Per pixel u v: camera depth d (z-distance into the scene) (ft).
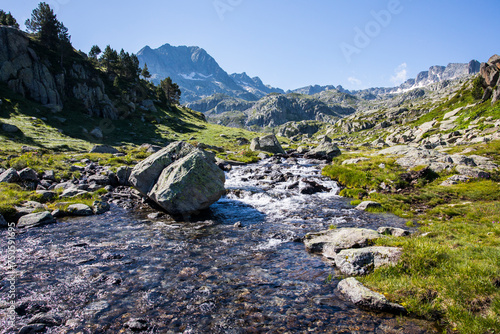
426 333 21.67
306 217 61.36
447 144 215.72
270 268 34.71
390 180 93.40
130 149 170.30
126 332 22.03
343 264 33.88
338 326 22.71
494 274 26.18
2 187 64.95
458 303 23.90
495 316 21.42
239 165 136.77
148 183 66.44
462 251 33.04
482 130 214.48
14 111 176.14
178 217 60.13
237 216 62.13
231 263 36.19
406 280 28.40
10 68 203.51
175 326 22.80
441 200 72.90
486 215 56.49
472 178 88.12
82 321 23.38
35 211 55.26
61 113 215.10
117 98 292.61
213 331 22.15
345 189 89.15
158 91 390.83
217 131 306.76
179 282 30.68
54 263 35.06
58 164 98.78
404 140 345.72
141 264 35.40
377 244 36.55
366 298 25.73
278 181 103.14
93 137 190.90
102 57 360.48
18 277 30.99
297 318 23.91
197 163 62.49
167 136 244.42
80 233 47.60
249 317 24.13
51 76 226.38
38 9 274.98
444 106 473.26
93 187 78.79
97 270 33.27
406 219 59.57
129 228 51.57
